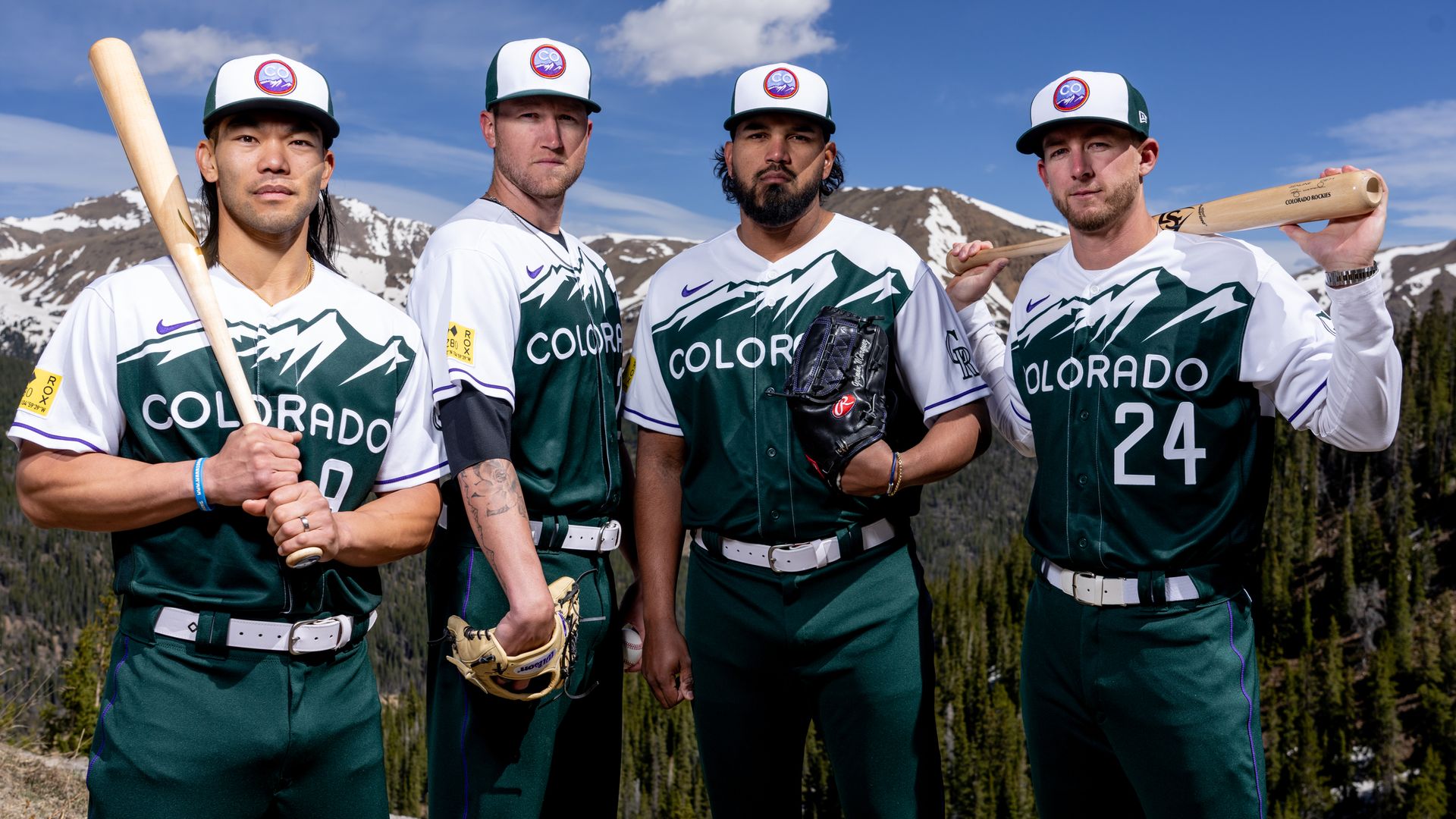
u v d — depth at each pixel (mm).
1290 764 61469
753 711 3195
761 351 3148
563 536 3012
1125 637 2900
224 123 2385
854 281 3170
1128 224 3068
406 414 2629
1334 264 2604
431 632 3078
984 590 87375
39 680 6352
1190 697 2820
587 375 3086
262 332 2426
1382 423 2672
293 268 2506
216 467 2232
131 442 2371
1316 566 84938
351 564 2418
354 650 2520
